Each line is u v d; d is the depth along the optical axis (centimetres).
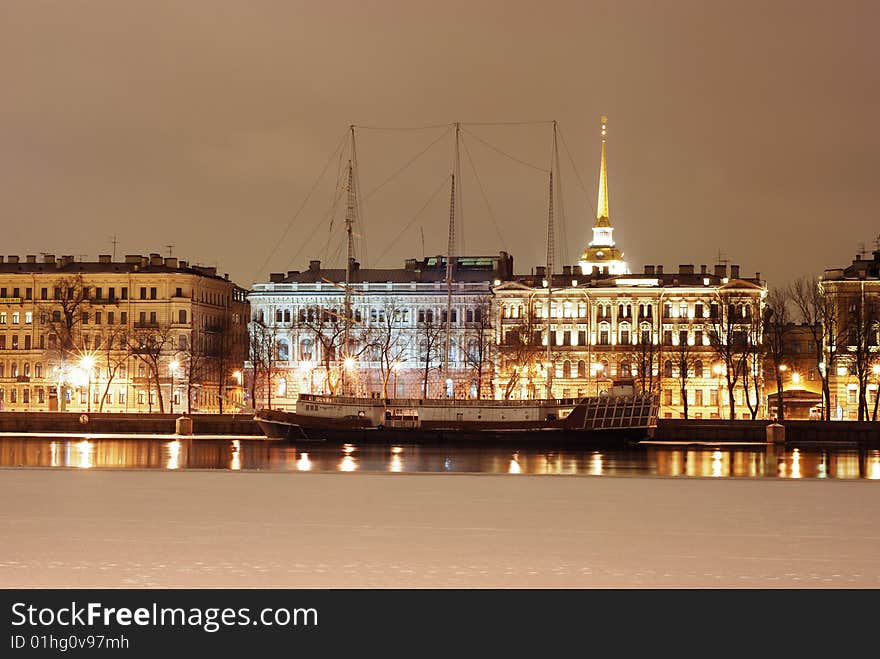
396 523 6650
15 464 12025
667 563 5444
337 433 16662
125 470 10156
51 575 5103
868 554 5709
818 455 14275
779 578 5144
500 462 12875
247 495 8100
